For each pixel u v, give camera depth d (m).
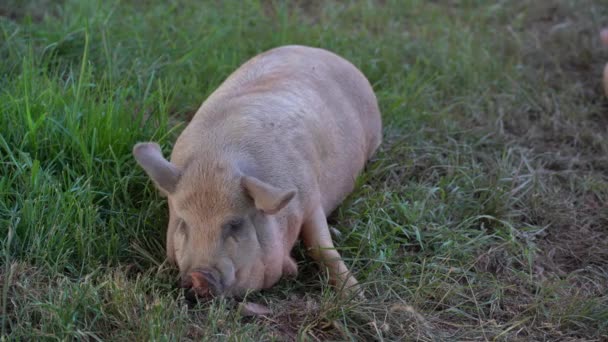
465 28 10.93
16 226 5.92
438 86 9.59
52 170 6.70
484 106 9.36
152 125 7.34
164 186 5.55
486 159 8.31
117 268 5.86
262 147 5.89
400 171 7.93
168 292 5.71
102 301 5.43
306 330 5.49
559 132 8.98
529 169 8.06
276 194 5.22
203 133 5.98
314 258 6.31
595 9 11.58
